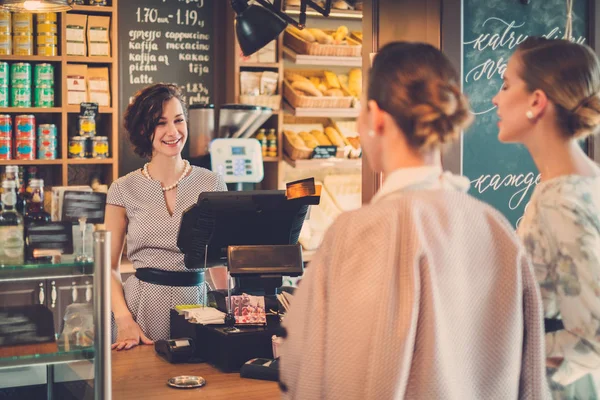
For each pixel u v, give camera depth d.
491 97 2.94
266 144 4.83
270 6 3.49
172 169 2.94
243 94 4.78
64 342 1.85
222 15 4.95
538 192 1.78
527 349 1.39
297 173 5.14
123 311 2.78
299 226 2.49
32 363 1.78
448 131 1.31
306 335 1.30
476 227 1.33
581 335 1.67
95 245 1.81
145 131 2.90
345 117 5.15
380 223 1.28
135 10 4.77
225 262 2.51
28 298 2.36
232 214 2.37
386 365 1.23
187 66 4.90
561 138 1.80
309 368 1.28
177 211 2.89
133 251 2.91
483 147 2.94
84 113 4.22
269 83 4.82
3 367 1.75
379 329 1.23
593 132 1.80
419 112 1.30
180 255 2.84
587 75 1.76
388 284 1.24
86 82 4.47
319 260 1.32
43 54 4.30
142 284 2.86
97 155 4.45
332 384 1.26
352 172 5.28
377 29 3.16
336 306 1.27
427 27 2.88
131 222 2.93
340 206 5.15
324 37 4.86
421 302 1.26
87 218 2.07
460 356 1.29
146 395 2.03
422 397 1.25
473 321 1.30
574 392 1.75
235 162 4.45
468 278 1.30
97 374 1.81
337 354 1.26
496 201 2.97
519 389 1.40
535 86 1.80
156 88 2.91
